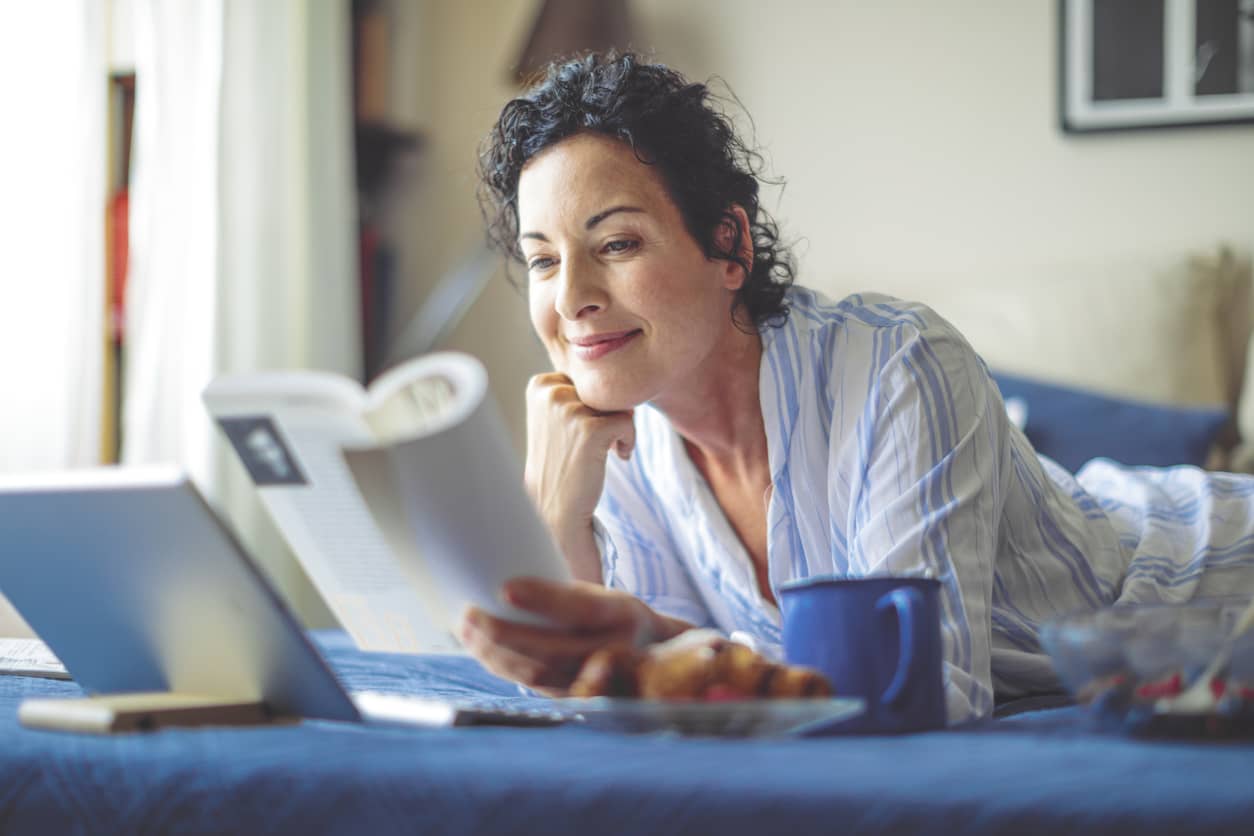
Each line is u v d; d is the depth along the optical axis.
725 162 1.22
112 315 2.54
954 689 0.85
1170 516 1.53
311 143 2.88
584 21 3.06
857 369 1.16
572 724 0.83
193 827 0.66
